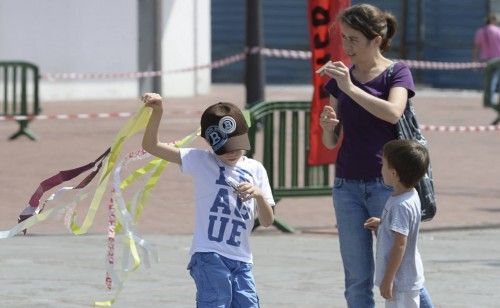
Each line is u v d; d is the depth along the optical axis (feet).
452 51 266.77
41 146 136.56
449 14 266.57
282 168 86.79
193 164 45.11
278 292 63.57
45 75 197.26
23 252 74.64
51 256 73.41
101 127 161.48
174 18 222.89
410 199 45.88
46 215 44.88
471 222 89.25
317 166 87.10
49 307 59.31
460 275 68.54
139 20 220.02
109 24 212.23
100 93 212.43
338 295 62.95
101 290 63.62
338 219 50.39
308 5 83.76
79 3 208.33
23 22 201.98
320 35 83.61
